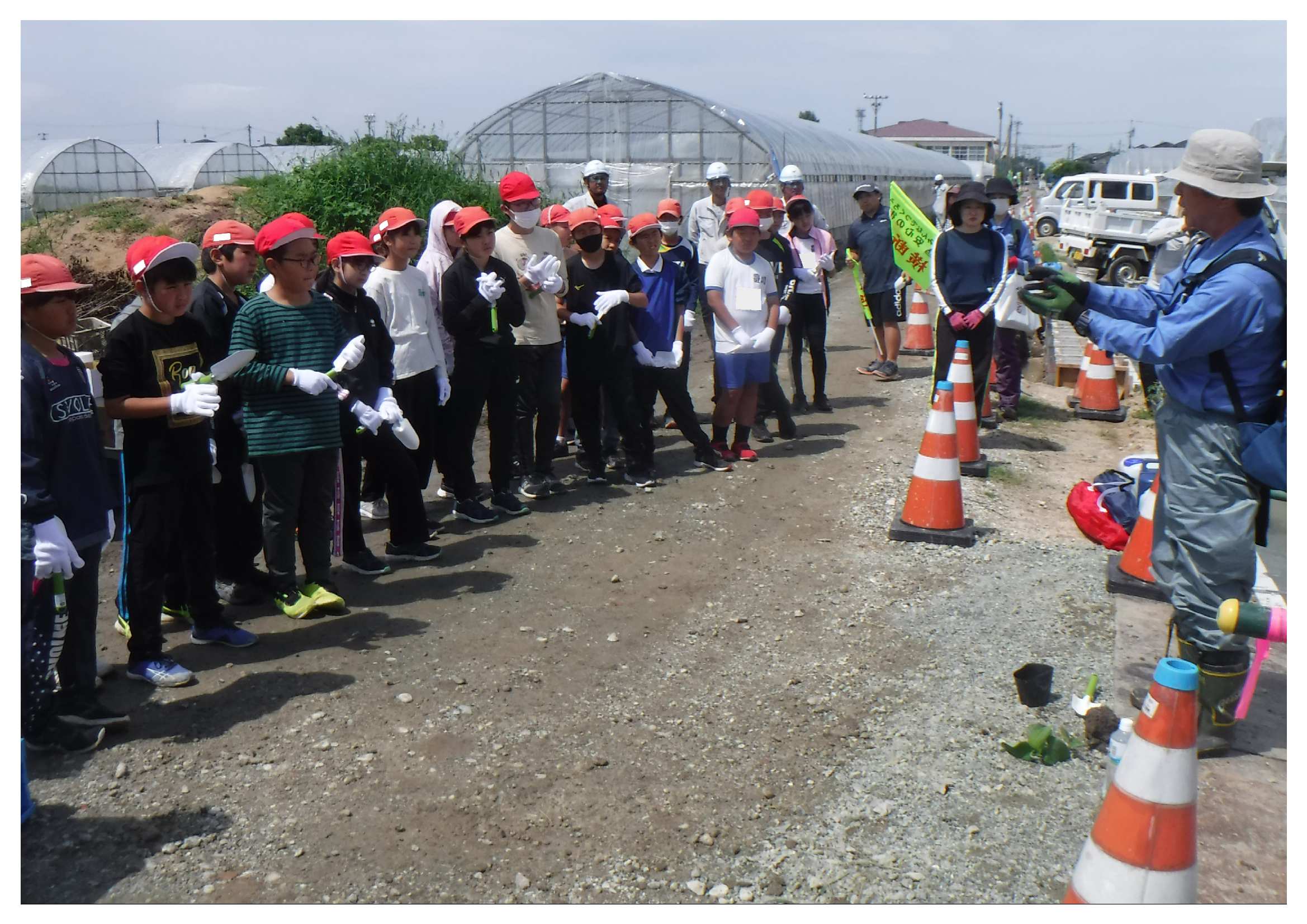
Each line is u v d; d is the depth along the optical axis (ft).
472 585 18.94
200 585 16.01
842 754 13.23
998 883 10.80
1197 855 11.02
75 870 10.97
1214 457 12.66
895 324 38.52
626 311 23.65
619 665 15.76
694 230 31.45
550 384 23.39
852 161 103.50
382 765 12.99
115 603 17.99
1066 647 16.16
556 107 76.54
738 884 10.81
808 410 33.71
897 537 21.04
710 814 11.99
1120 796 8.86
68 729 13.25
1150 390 17.93
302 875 10.94
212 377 14.78
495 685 15.07
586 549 20.72
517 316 21.52
